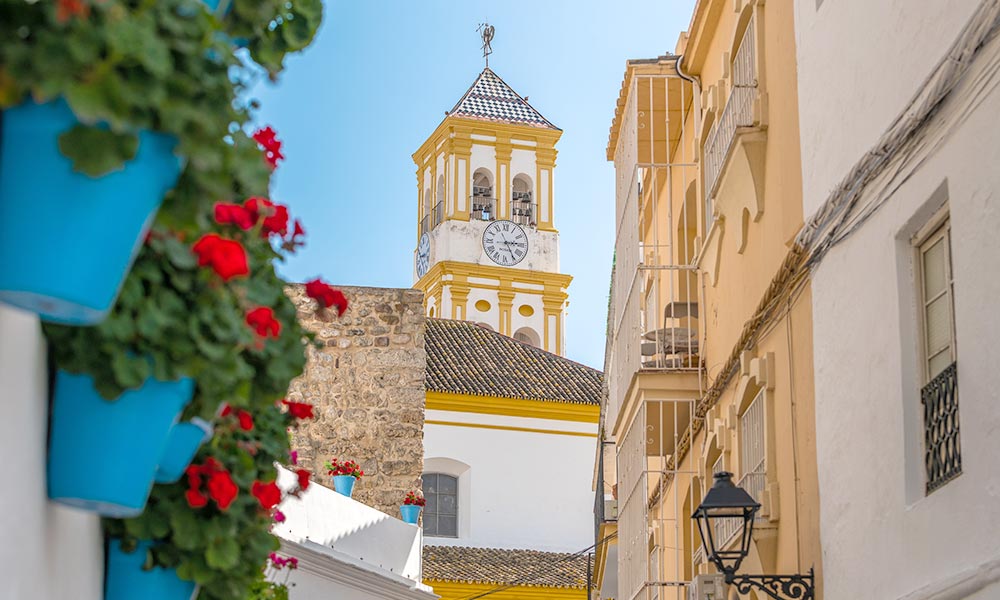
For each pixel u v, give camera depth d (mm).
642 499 14250
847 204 8773
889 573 7996
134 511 3914
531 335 57656
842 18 9141
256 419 5508
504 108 60406
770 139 11195
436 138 59938
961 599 6855
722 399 13055
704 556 13148
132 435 3830
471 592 33094
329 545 12297
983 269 6660
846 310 8930
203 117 3449
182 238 4055
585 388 37594
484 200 59188
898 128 7797
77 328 3727
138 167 3299
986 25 6500
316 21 5078
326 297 5352
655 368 14344
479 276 57344
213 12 4426
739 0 12258
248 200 4570
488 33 63281
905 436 7832
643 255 19328
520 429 36531
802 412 9977
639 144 17234
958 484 6996
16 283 3139
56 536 3902
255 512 5234
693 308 15570
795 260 9945
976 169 6758
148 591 4742
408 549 13508
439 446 35938
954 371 7277
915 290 7996
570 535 36156
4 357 3322
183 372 3904
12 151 3123
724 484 9422
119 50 3111
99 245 3207
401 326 17984
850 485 8742
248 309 4484
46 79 3004
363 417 17609
